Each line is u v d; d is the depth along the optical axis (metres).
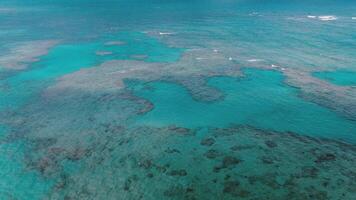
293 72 37.56
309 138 24.75
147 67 40.72
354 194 18.62
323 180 19.88
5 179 21.28
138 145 24.42
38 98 32.94
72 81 36.88
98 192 19.81
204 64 41.19
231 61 42.03
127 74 38.44
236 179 20.33
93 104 31.27
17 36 58.56
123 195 19.48
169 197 19.19
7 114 29.88
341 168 21.00
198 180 20.42
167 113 29.16
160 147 24.06
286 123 27.05
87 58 45.12
